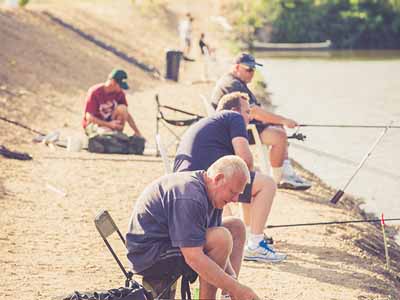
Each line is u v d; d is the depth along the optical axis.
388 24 114.69
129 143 28.84
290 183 25.27
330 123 43.81
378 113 47.31
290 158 32.84
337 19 114.81
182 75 58.81
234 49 87.56
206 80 55.53
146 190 13.54
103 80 49.22
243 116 18.00
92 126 29.08
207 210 13.01
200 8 107.44
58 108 37.12
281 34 113.38
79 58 51.47
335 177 30.69
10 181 23.70
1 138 29.05
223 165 12.99
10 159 26.41
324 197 25.89
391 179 30.52
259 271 17.73
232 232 14.22
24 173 24.84
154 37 78.12
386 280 18.55
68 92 41.75
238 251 14.23
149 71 57.19
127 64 56.44
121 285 16.28
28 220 20.25
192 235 12.79
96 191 23.39
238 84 22.20
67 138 30.66
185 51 71.69
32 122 33.03
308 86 60.53
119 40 66.56
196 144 16.95
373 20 114.19
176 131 34.22
